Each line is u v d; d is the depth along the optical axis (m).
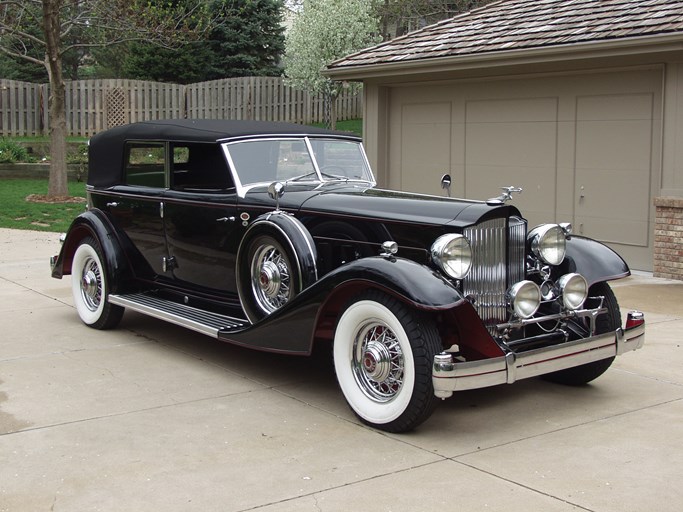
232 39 27.38
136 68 26.33
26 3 17.56
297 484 3.98
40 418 4.94
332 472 4.13
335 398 5.39
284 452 4.40
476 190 11.66
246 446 4.49
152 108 23.14
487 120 11.41
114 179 7.32
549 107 10.67
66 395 5.39
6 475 4.10
